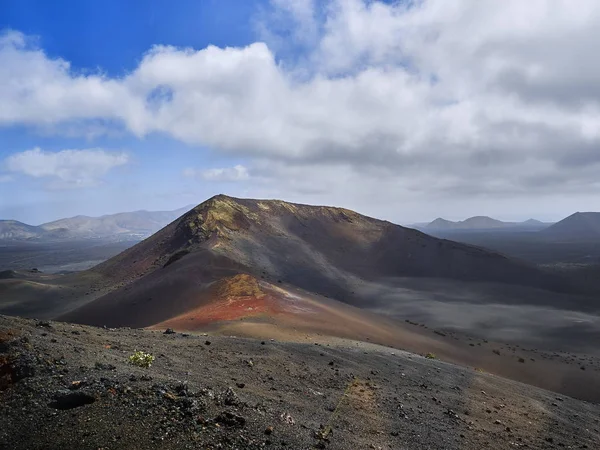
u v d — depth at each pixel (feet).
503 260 522.88
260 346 68.13
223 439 27.84
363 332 151.43
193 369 45.57
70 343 43.52
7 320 47.26
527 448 44.06
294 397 43.57
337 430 36.01
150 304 226.17
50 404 28.73
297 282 366.84
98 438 25.70
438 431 42.75
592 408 80.89
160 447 25.71
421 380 67.15
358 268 482.28
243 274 224.53
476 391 67.51
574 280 485.56
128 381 33.37
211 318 134.62
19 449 24.38
